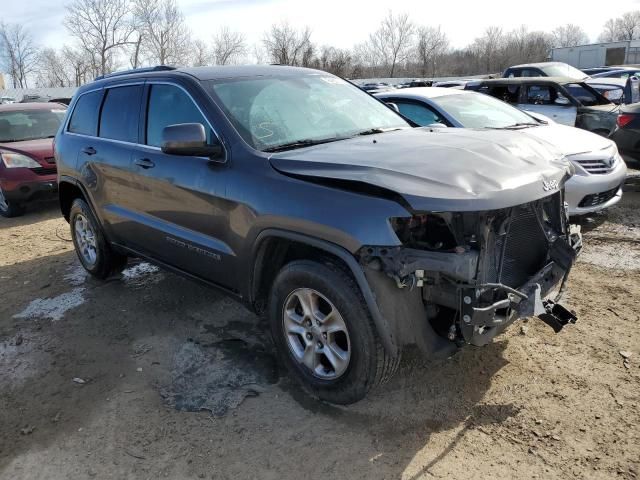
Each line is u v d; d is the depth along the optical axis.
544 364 3.53
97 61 45.66
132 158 4.27
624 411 3.04
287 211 3.01
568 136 6.52
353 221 2.74
